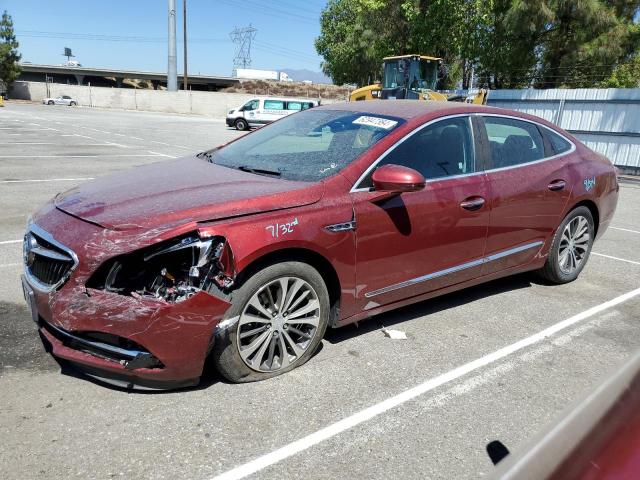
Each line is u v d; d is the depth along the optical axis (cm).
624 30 2244
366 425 292
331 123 428
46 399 297
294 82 7969
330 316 363
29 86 7075
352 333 403
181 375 294
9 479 238
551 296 505
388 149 375
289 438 277
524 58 2491
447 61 2988
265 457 262
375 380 338
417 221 378
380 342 390
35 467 246
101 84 10881
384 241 362
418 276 392
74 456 254
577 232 525
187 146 1734
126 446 263
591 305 487
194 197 320
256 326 320
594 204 527
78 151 1455
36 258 312
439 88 2447
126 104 5866
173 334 283
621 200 1132
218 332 299
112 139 1884
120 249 281
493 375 354
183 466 252
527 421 305
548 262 512
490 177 430
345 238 340
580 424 111
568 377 356
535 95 1886
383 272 369
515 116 476
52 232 305
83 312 280
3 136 1800
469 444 282
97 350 288
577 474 98
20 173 1043
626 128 1645
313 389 323
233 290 302
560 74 2422
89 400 298
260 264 311
